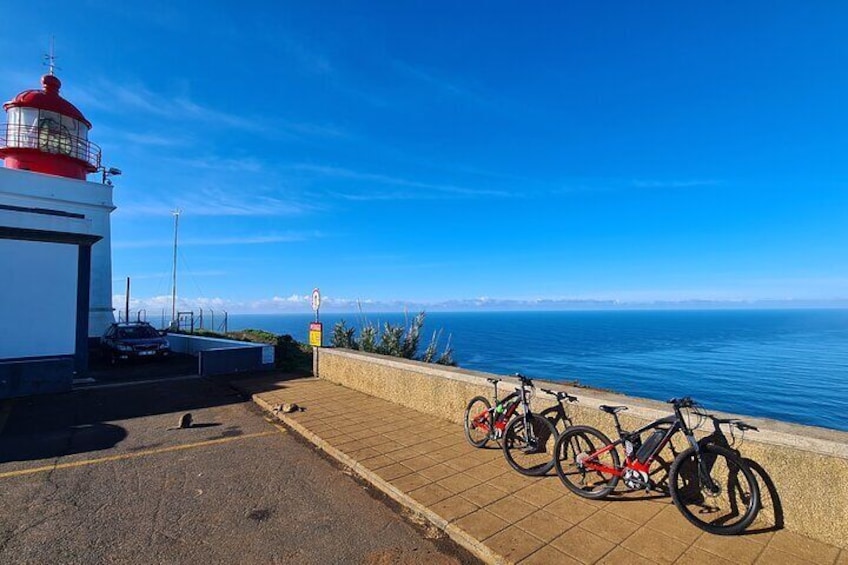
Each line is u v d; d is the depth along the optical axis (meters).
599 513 3.95
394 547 3.57
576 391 5.28
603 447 4.39
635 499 4.20
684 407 4.02
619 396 4.97
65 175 19.81
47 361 9.69
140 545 3.58
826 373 68.56
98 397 9.23
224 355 12.03
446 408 6.90
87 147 20.81
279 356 14.67
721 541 3.47
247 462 5.46
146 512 4.14
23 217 12.84
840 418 40.25
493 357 79.88
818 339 148.62
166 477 4.98
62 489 4.66
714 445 3.80
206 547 3.56
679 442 4.18
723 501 3.89
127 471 5.16
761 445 3.70
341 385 9.74
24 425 7.15
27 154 19.05
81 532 3.78
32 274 11.34
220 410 8.11
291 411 7.50
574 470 4.81
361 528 3.87
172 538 3.69
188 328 26.39
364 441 5.95
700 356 92.50
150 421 7.38
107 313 20.12
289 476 5.02
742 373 67.19
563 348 103.62
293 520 4.00
